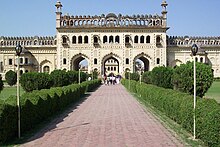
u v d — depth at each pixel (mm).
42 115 14062
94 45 73438
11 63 76938
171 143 9922
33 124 12711
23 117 11406
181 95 13477
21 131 11367
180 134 11258
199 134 10047
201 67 16484
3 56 77000
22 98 11945
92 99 26359
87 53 73500
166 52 74438
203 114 9539
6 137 9867
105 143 9969
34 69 76750
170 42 76562
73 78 34344
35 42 77500
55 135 11250
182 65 17078
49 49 76750
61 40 73312
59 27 72938
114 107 20297
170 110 14688
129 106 20875
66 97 20203
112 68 110312
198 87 16422
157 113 17078
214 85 50969
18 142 10117
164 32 73250
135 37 73562
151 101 21047
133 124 13617
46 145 9750
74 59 73875
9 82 44750
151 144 9820
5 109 9672
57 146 9625
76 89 25094
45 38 77375
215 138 8281
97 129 12422
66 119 15094
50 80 25391
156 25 73438
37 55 77188
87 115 16516
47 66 77250
